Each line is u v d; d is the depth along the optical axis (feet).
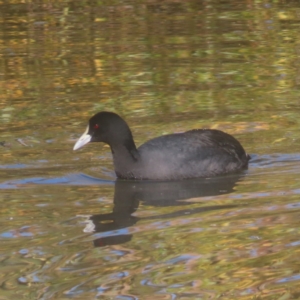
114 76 76.79
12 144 57.88
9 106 67.87
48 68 80.38
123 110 65.92
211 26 98.43
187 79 75.20
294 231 38.52
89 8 110.11
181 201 44.78
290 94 69.26
